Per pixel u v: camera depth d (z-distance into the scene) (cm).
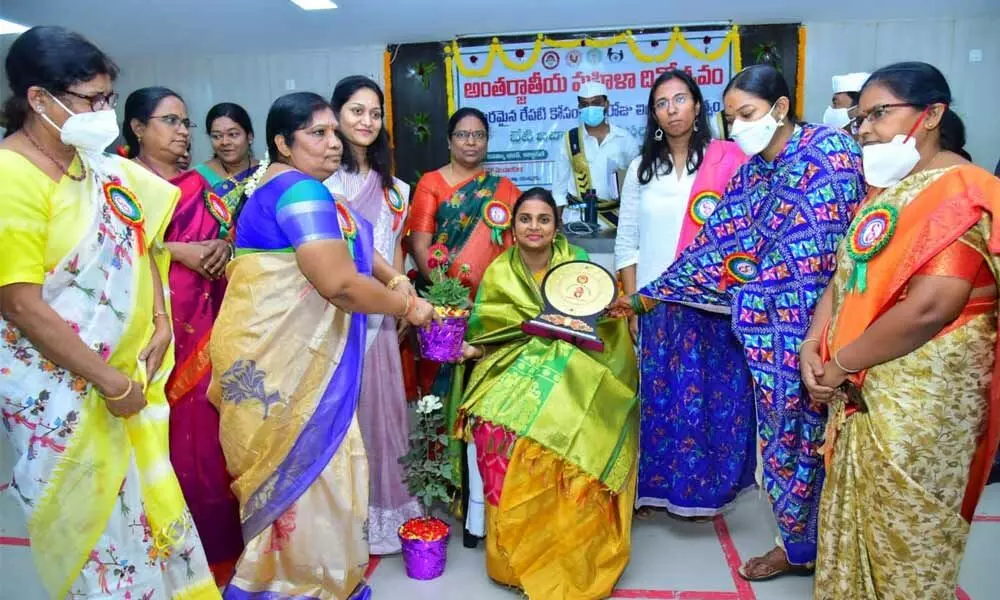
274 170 218
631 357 285
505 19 449
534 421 243
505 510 245
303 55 499
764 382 248
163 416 203
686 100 291
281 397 218
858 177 238
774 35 462
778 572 268
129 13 401
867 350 187
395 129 498
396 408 289
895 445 185
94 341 183
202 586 209
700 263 270
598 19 455
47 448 182
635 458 262
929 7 427
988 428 187
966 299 175
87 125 170
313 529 222
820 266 239
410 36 476
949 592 191
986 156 457
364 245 246
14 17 401
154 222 204
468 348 278
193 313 257
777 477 250
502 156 496
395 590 264
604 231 462
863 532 196
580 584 248
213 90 508
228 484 264
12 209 166
